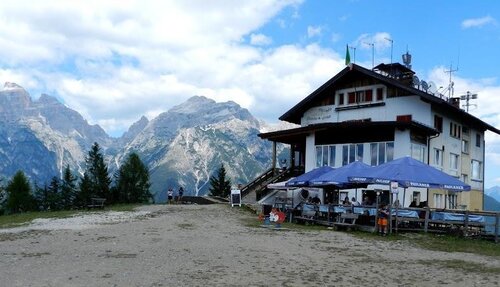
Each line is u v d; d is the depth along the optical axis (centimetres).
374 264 1441
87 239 1838
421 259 1580
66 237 1898
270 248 1698
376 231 2331
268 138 4281
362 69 3944
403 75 4641
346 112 4128
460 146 4334
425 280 1224
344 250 1723
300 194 3828
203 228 2330
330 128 3644
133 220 2642
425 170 2442
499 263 1538
